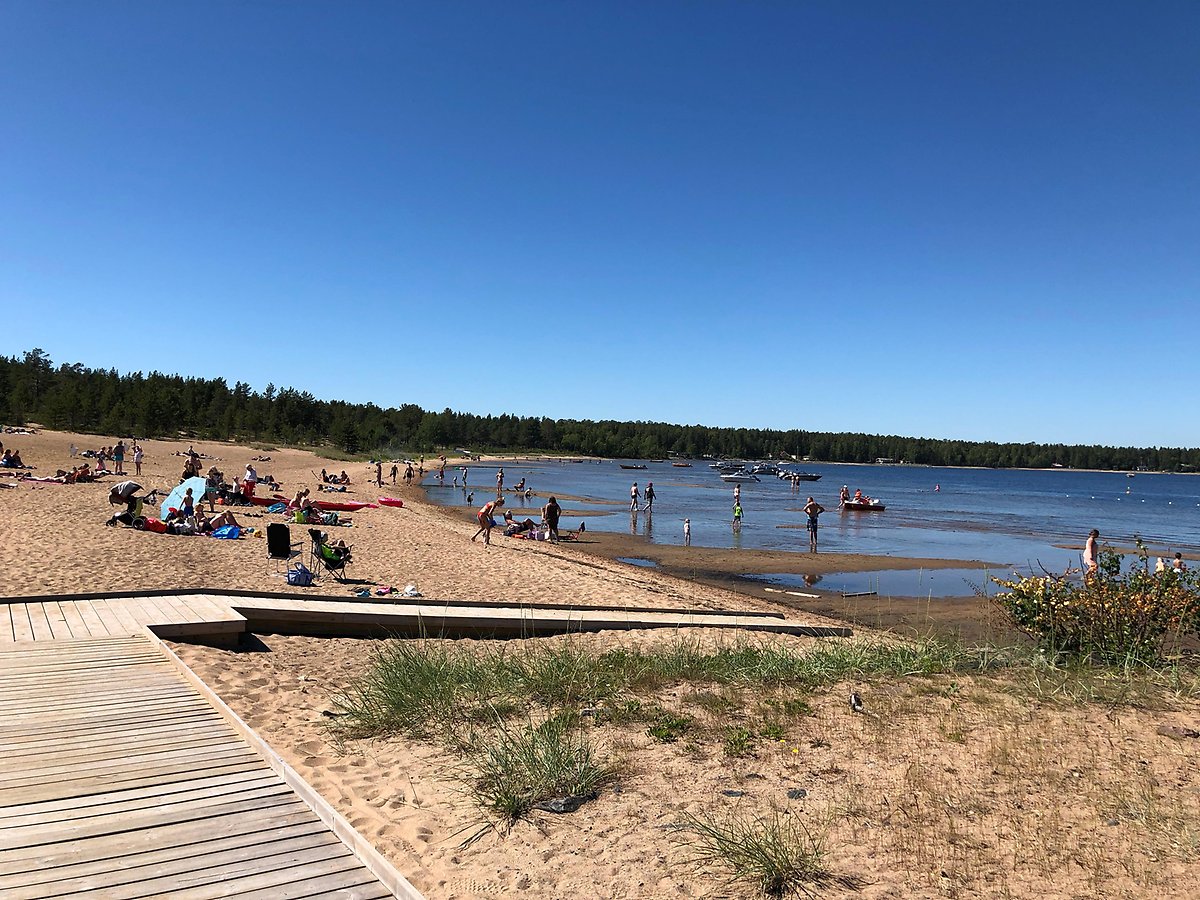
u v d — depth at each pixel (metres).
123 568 13.59
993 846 4.18
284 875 3.86
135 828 4.26
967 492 91.31
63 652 7.84
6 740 5.46
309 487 40.00
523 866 4.07
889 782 5.09
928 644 9.72
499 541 25.80
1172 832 4.30
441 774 5.34
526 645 10.20
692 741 5.94
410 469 59.16
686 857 4.11
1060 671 8.37
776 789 5.00
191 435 89.62
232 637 9.37
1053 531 40.03
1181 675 8.21
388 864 3.87
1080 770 5.30
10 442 54.28
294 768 5.28
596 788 5.05
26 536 15.88
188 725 6.07
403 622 10.83
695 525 36.44
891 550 29.05
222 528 18.88
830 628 13.34
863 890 3.74
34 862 3.82
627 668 8.34
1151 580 9.64
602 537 30.42
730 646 10.36
